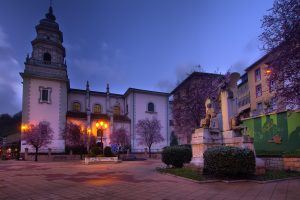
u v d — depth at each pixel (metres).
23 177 12.58
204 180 9.64
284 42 13.65
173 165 14.51
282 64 13.88
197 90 32.56
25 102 41.00
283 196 7.03
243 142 11.22
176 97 38.59
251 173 10.11
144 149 48.59
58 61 45.66
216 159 9.83
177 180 10.35
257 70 39.34
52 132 40.59
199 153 12.21
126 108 53.50
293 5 13.40
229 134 12.09
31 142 35.88
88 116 45.72
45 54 45.03
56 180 11.16
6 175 13.65
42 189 8.80
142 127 47.56
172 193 7.64
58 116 42.62
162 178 11.09
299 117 18.55
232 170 9.56
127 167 18.12
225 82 12.96
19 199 7.21
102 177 11.95
